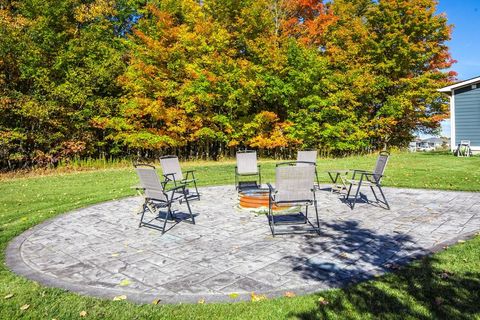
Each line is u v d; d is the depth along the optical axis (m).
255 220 6.06
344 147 21.36
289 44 19.88
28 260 4.30
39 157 16.44
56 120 16.62
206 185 10.34
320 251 4.34
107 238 5.20
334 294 3.10
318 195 8.20
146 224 5.96
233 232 5.36
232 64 18.33
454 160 14.50
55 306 3.03
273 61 19.89
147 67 17.52
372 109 23.61
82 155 18.89
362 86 21.50
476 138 17.03
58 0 18.08
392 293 3.07
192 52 18.77
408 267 3.64
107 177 12.75
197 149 21.27
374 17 22.97
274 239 4.93
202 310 2.90
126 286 3.47
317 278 3.51
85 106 17.77
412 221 5.59
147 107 17.19
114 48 20.30
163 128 18.70
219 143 21.84
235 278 3.60
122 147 20.47
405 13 22.23
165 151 20.45
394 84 22.61
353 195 8.09
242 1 20.36
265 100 21.34
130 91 18.53
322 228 5.39
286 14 23.00
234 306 2.95
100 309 2.96
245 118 19.83
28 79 16.61
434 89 21.61
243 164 9.60
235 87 18.75
